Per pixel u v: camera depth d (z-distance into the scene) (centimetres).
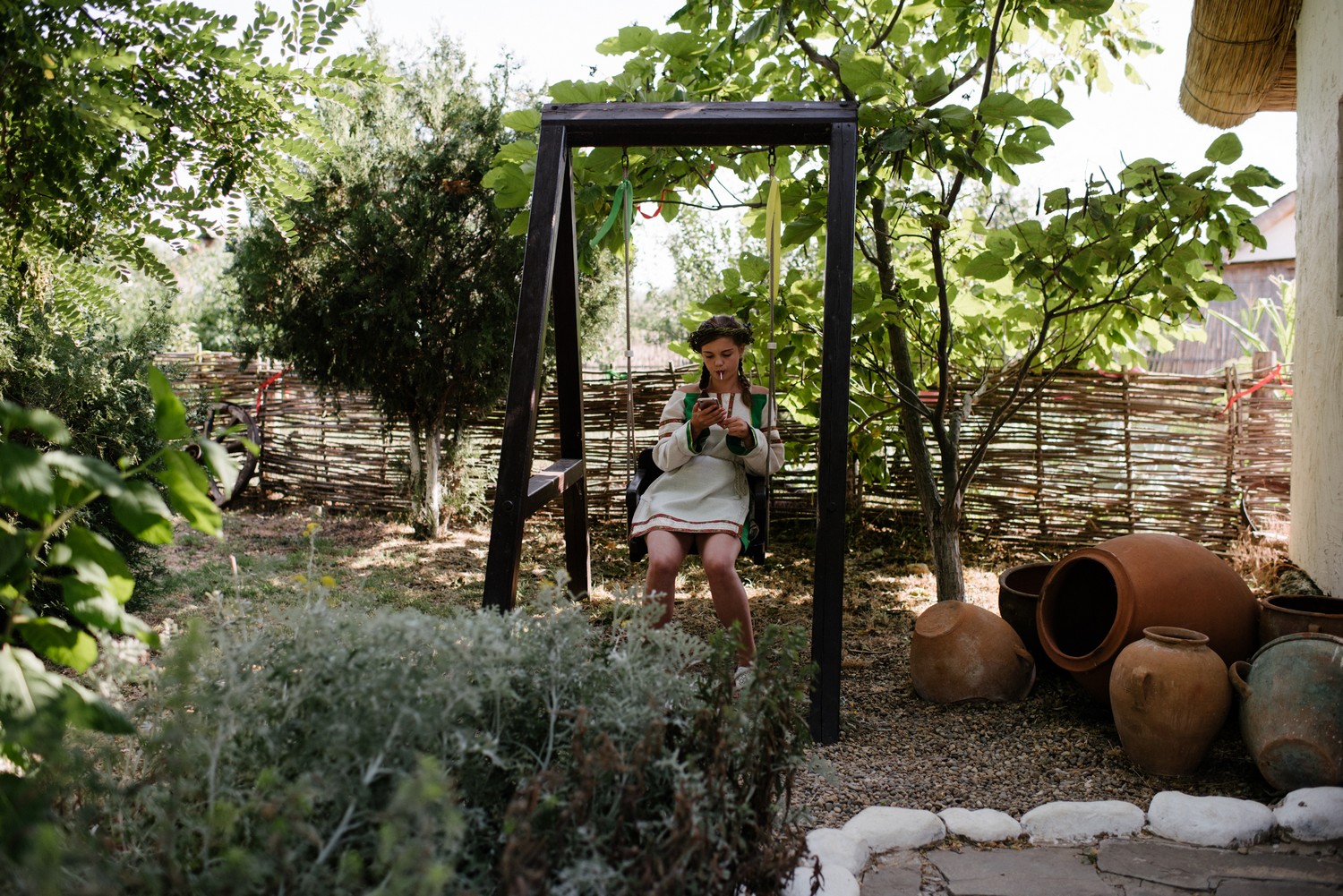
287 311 658
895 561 657
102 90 214
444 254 662
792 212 458
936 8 497
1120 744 336
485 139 668
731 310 489
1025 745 338
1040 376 643
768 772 193
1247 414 664
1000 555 677
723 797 176
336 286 648
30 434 395
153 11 229
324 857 143
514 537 346
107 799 173
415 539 721
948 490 480
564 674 197
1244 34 526
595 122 379
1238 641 349
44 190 252
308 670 178
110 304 373
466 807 177
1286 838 263
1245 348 902
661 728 176
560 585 215
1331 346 459
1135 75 565
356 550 677
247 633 209
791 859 182
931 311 538
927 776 312
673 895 156
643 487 402
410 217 643
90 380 404
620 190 399
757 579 610
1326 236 467
